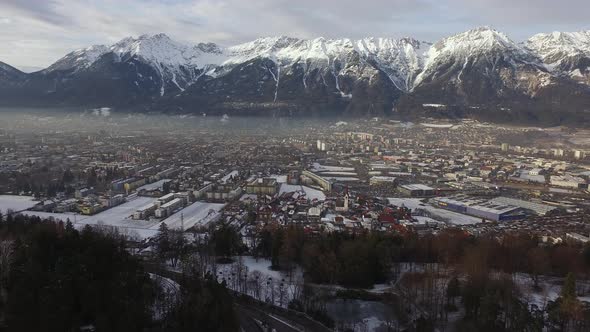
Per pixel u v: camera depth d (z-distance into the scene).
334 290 191.25
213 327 149.12
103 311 149.62
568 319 157.75
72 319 147.00
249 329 160.38
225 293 167.62
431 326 154.00
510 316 159.38
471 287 171.50
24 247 170.62
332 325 163.38
